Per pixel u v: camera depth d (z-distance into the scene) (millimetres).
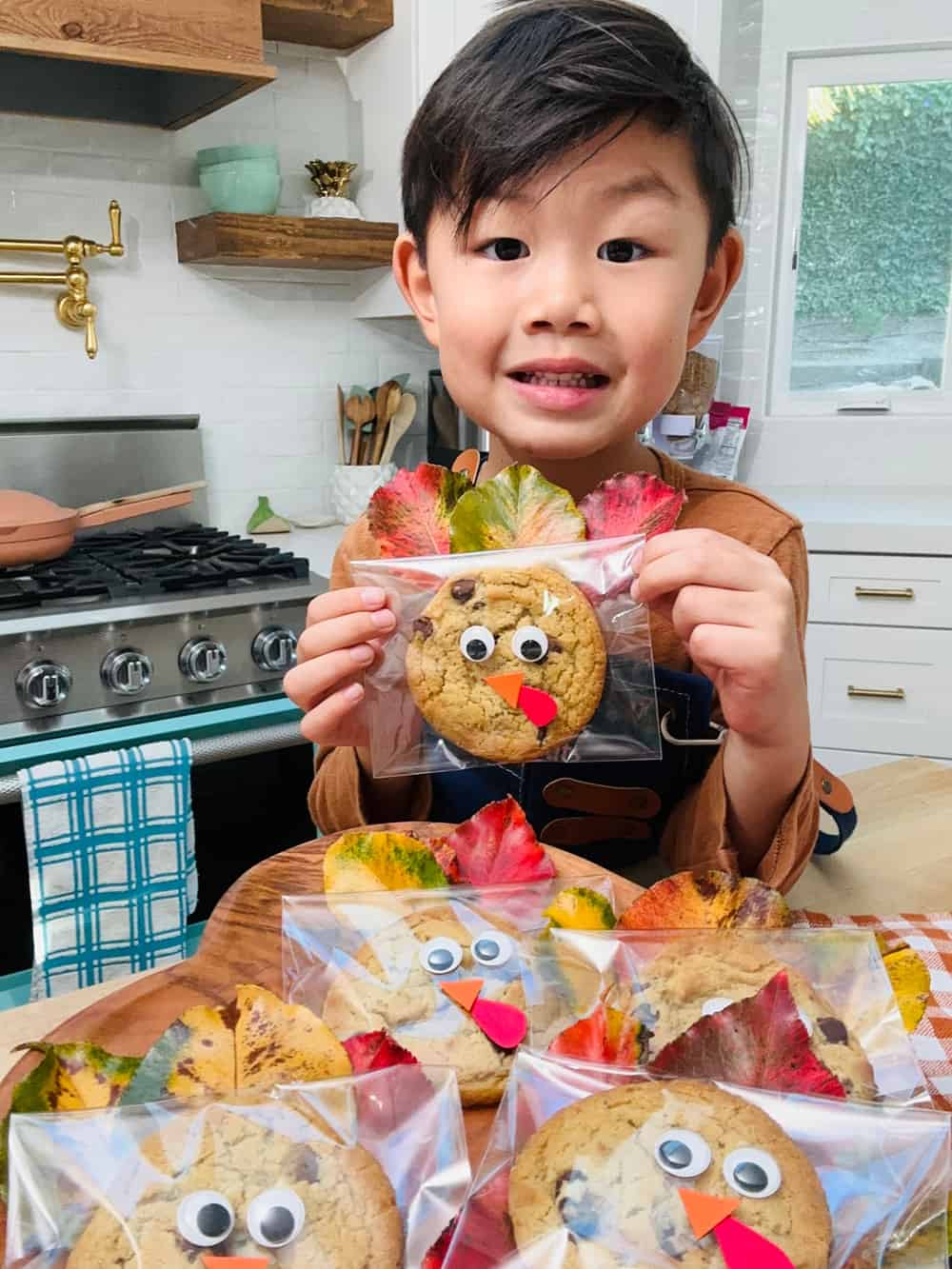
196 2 1541
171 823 1363
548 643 645
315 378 2133
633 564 661
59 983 1321
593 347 684
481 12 1845
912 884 771
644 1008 508
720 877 576
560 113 630
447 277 716
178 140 1892
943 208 2414
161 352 1942
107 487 1906
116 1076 468
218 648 1502
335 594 691
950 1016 587
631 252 678
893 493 2453
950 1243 403
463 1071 518
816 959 527
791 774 701
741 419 2404
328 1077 465
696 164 684
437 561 671
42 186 1776
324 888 644
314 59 2018
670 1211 383
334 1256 386
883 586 2059
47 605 1447
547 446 721
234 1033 480
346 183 1982
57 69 1604
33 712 1396
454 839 668
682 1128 413
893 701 2115
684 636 661
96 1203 398
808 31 2326
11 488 1806
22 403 1815
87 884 1322
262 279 2021
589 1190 395
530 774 795
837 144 2424
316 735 713
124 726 1445
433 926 594
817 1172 404
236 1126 426
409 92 1887
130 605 1463
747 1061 450
